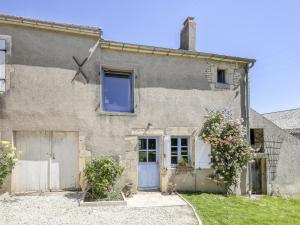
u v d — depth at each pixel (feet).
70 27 25.23
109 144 26.30
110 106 27.53
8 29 24.11
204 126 29.81
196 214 20.29
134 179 26.78
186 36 33.42
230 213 21.70
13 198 22.38
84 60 26.14
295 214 23.08
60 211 19.71
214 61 31.27
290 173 34.73
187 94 29.58
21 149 24.21
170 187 27.20
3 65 23.79
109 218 18.72
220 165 29.04
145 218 18.98
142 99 27.84
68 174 25.29
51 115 24.73
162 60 29.07
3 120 23.47
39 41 24.90
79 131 25.46
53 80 25.04
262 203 26.78
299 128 49.75
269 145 33.94
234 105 31.71
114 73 28.07
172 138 29.12
